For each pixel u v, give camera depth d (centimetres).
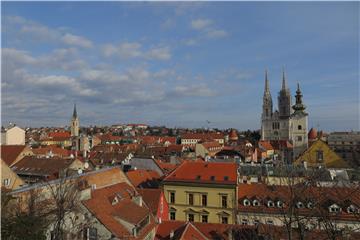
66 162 7744
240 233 3872
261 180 5806
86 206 3447
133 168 7162
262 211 4322
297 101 15825
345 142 19625
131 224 3638
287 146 16700
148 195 5075
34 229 2641
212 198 5597
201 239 3912
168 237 4188
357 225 3622
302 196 2528
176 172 6028
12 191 3188
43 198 3269
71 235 3102
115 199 4019
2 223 2456
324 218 2366
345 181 4512
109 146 16162
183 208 5753
